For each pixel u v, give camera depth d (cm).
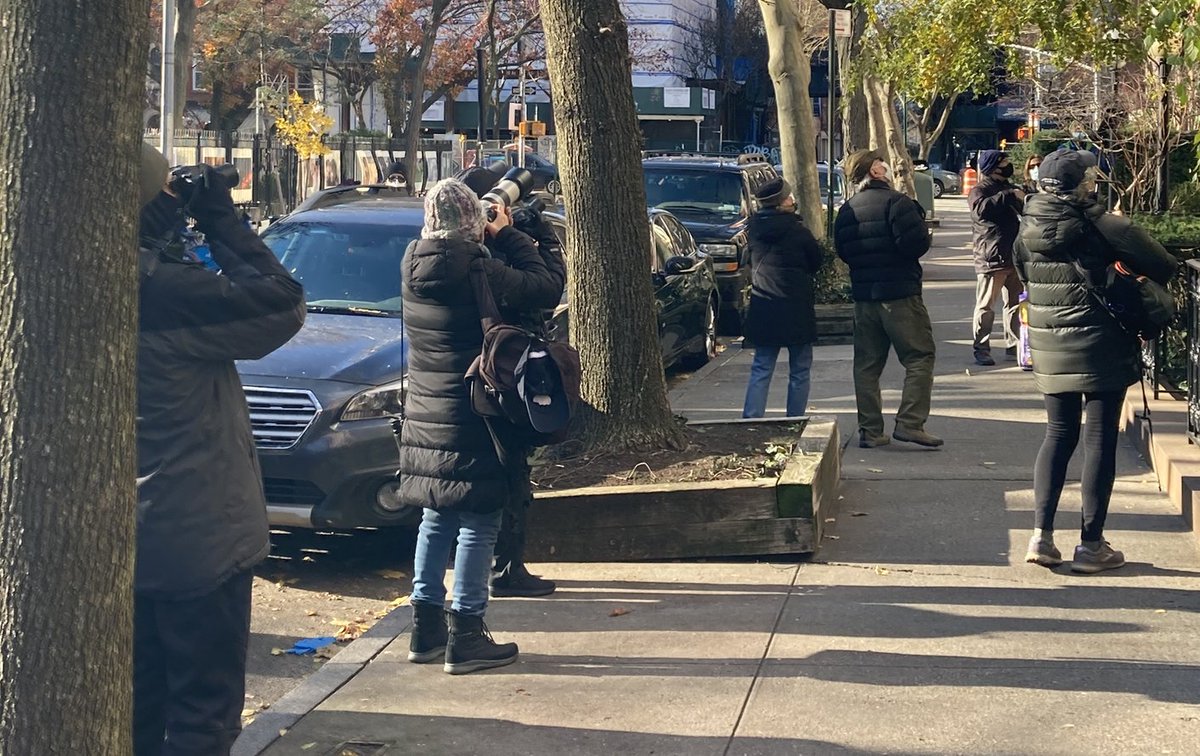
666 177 1788
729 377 1316
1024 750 452
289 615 677
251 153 2542
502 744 474
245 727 493
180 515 367
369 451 720
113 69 279
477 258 512
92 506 281
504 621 605
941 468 879
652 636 580
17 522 276
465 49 5053
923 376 933
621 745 469
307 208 994
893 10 1886
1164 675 515
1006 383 1205
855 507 787
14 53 274
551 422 498
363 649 576
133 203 288
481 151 2917
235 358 373
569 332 799
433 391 521
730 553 688
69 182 275
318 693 525
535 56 5456
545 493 698
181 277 362
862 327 942
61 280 276
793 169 1797
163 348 365
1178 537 701
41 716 278
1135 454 888
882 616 595
